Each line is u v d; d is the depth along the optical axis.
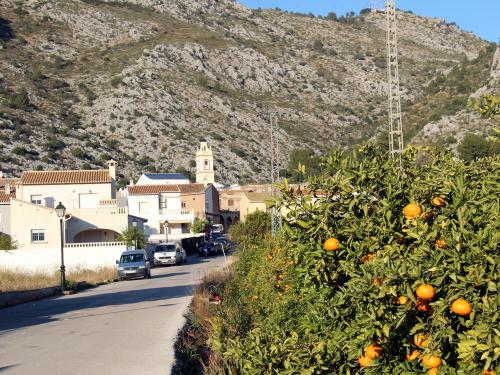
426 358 4.71
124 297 24.59
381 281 4.91
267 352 6.48
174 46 180.88
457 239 4.59
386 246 5.28
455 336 4.69
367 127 156.25
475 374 4.45
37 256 49.31
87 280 35.56
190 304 18.50
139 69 165.12
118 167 126.06
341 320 5.70
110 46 188.75
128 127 141.25
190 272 40.00
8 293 26.94
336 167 6.03
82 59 176.12
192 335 13.06
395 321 4.86
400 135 32.44
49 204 61.44
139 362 10.54
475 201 5.08
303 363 6.02
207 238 81.38
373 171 5.80
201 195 86.56
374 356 5.20
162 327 14.73
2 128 123.44
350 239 5.55
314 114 161.50
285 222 5.91
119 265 37.69
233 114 155.00
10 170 109.25
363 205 5.67
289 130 152.00
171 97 155.00
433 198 5.39
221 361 9.92
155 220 78.50
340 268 5.59
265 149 143.88
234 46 189.88
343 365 5.80
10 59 163.38
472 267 4.48
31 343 13.43
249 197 91.50
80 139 131.62
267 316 12.85
